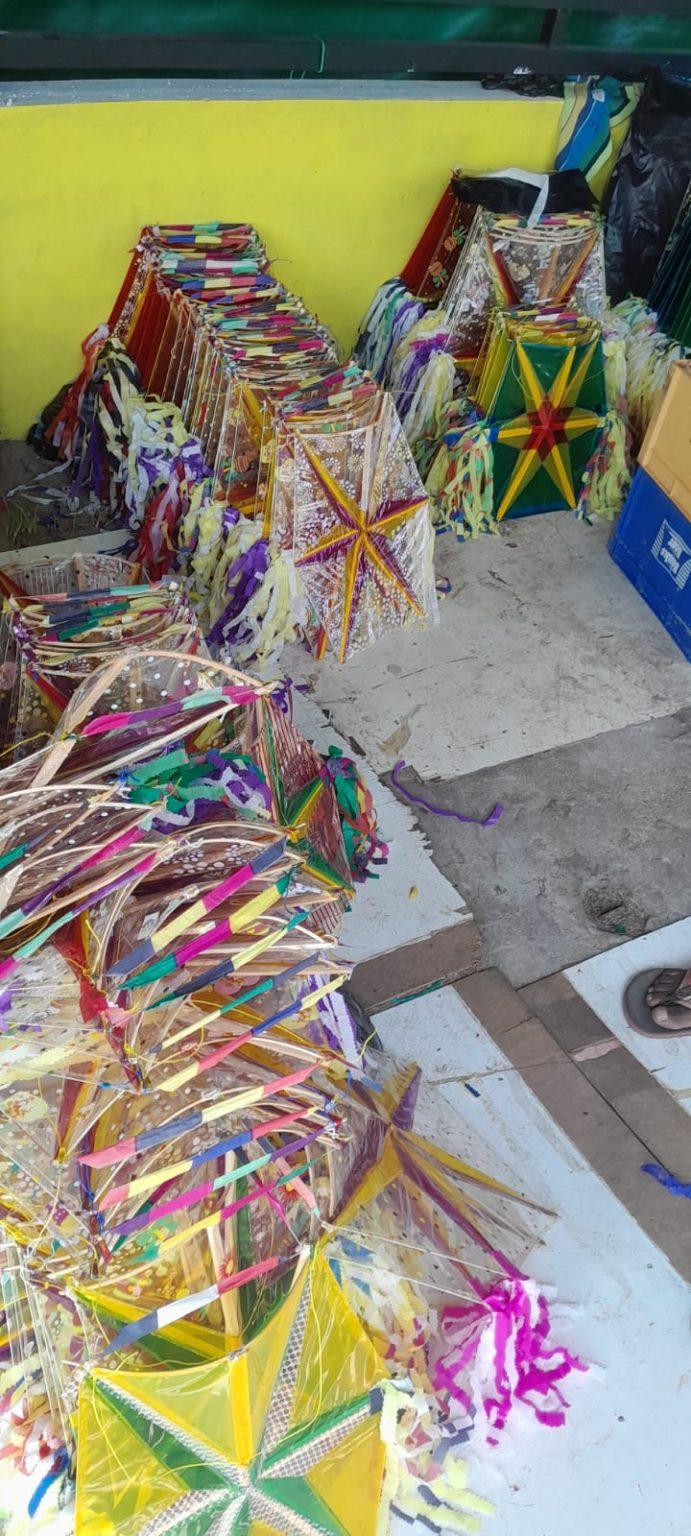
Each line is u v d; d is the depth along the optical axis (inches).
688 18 156.0
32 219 134.3
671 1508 81.0
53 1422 71.8
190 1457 67.7
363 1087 93.8
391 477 131.0
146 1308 72.5
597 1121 100.7
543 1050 105.0
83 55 131.0
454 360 152.7
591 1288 90.6
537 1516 79.3
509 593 149.9
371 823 116.4
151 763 79.4
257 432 130.2
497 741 131.3
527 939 113.3
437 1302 85.1
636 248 168.2
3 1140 73.0
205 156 139.2
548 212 150.6
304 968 77.4
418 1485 78.2
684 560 142.3
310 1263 75.0
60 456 152.5
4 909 71.5
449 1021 105.7
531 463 155.6
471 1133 97.9
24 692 95.5
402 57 147.3
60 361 148.8
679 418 137.6
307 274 158.9
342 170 148.6
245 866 77.9
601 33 154.6
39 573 112.7
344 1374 73.5
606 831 124.2
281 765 105.7
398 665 137.9
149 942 72.4
